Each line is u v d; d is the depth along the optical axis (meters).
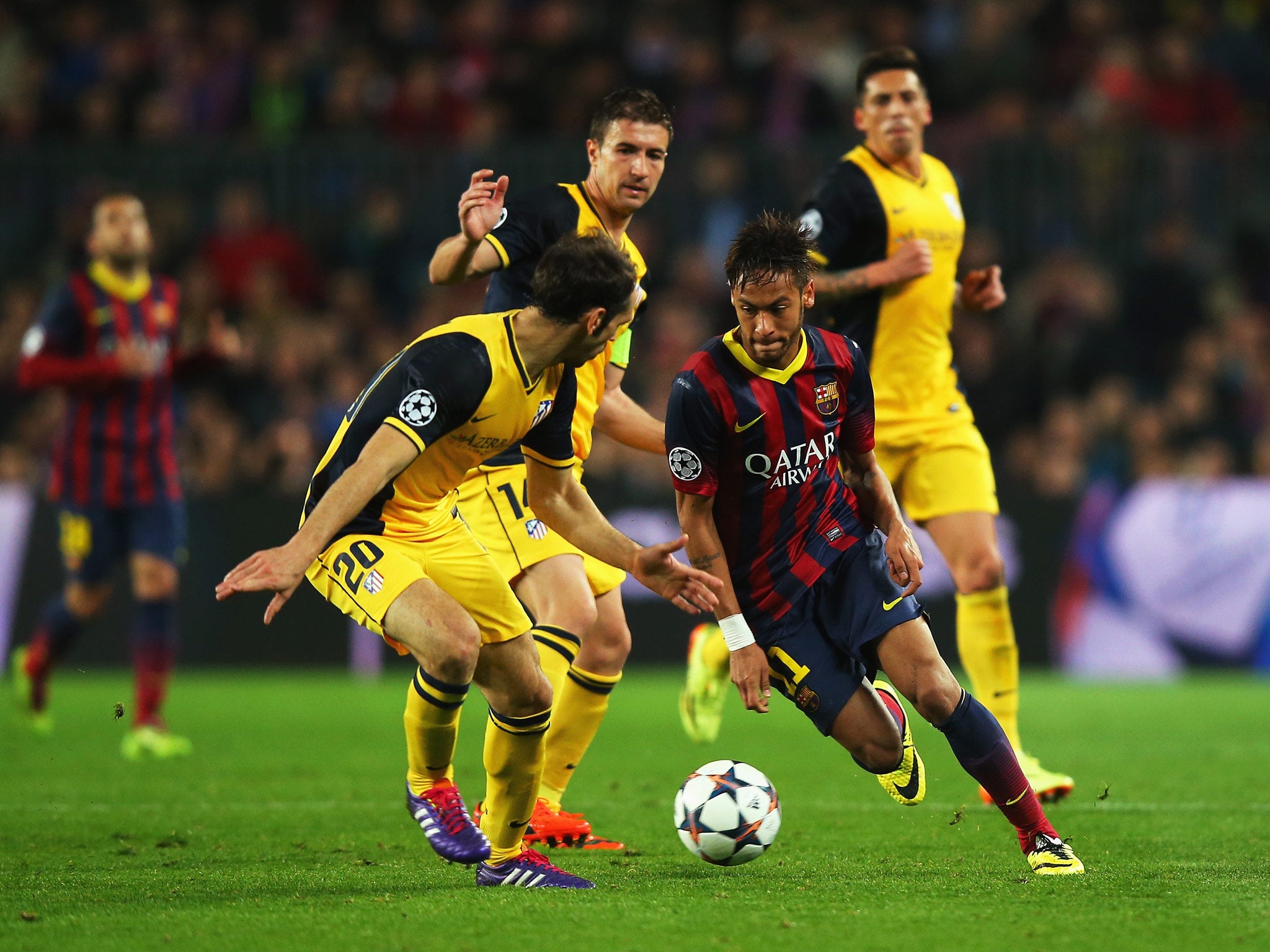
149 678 28.08
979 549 22.41
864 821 20.03
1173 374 50.78
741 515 16.70
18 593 43.69
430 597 15.14
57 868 16.67
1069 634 43.41
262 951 12.60
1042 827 16.09
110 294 29.62
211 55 59.28
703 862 17.12
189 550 44.22
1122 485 43.78
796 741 29.55
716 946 12.65
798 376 16.31
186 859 17.30
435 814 16.25
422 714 15.70
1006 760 15.91
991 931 13.16
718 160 54.69
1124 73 57.56
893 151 22.94
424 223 55.31
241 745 29.17
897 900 14.59
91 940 13.02
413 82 56.97
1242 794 22.39
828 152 54.59
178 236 54.16
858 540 16.91
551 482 16.08
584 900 14.64
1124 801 21.64
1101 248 55.69
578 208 19.47
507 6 61.16
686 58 58.47
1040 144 55.62
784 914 13.91
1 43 60.75
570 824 18.36
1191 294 51.22
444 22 61.59
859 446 16.98
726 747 28.58
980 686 22.48
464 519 19.91
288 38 61.50
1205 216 55.59
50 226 55.22
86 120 57.97
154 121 57.78
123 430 29.22
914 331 22.88
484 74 58.44
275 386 49.91
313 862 17.11
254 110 58.34
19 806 21.67
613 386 20.73
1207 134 57.50
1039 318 51.94
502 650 15.51
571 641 18.91
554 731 19.09
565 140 56.62
